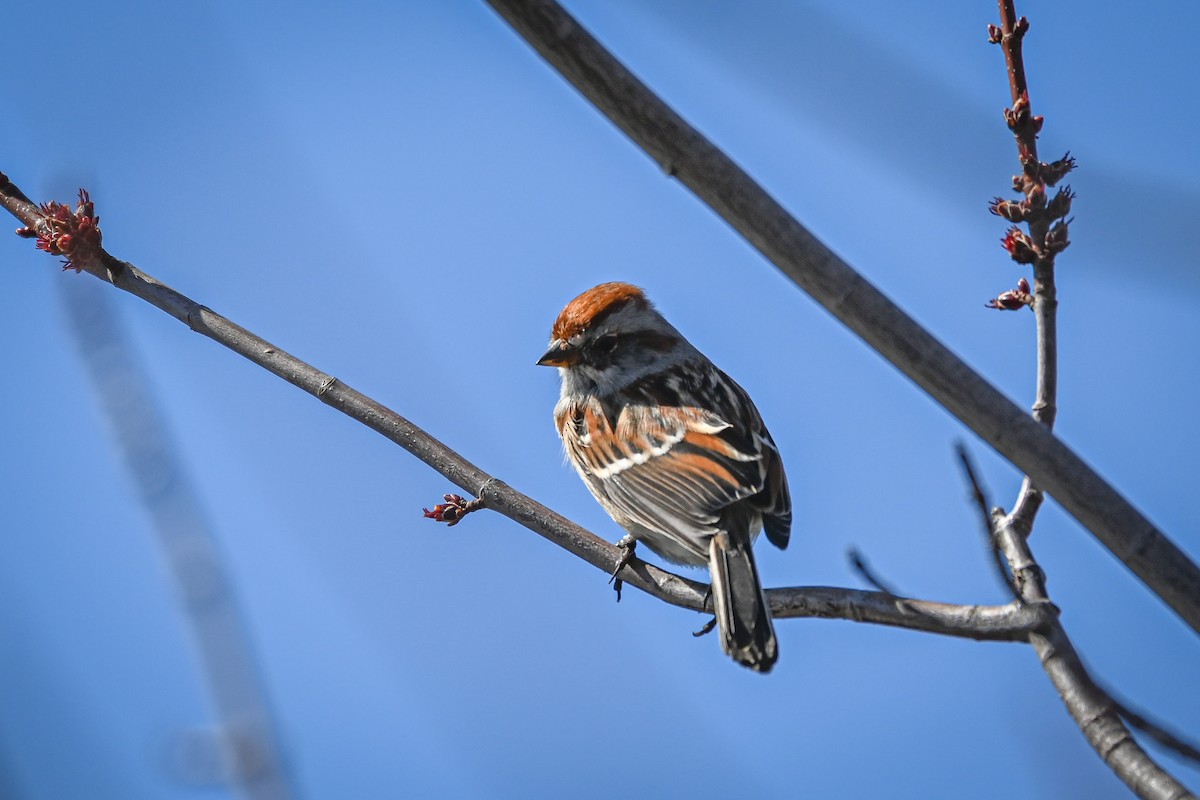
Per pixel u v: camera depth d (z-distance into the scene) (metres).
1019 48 9.26
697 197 6.48
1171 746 6.81
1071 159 9.37
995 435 6.59
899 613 8.46
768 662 9.01
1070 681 7.48
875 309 6.51
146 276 10.39
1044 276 9.79
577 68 6.24
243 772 7.64
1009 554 8.46
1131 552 6.57
